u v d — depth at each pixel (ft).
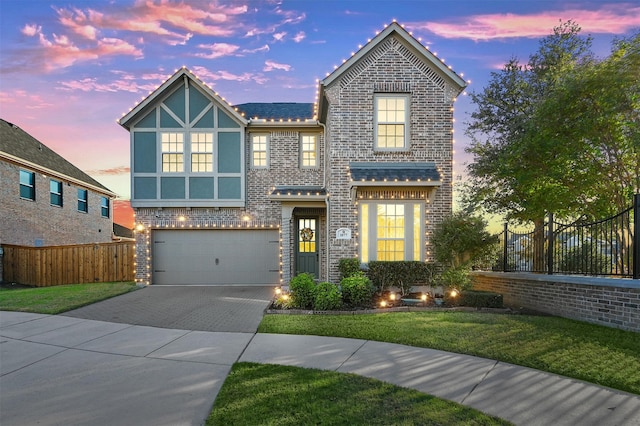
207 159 40.24
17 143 55.01
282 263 38.09
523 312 24.85
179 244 40.63
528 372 13.78
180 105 40.11
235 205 40.01
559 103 26.27
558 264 24.57
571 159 27.22
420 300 28.07
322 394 11.71
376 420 10.02
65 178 59.77
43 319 23.52
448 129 33.24
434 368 14.19
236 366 14.44
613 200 28.02
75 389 12.39
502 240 29.68
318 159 41.75
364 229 32.65
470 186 41.70
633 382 12.78
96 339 18.78
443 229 27.91
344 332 19.44
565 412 10.57
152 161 39.73
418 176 30.91
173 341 18.28
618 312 19.94
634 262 19.35
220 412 10.53
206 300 30.27
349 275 30.63
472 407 10.87
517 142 30.99
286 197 36.11
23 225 51.47
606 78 23.52
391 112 33.65
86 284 40.52
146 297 31.78
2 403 11.34
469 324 20.93
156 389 12.34
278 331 19.89
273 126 40.73
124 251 44.29
